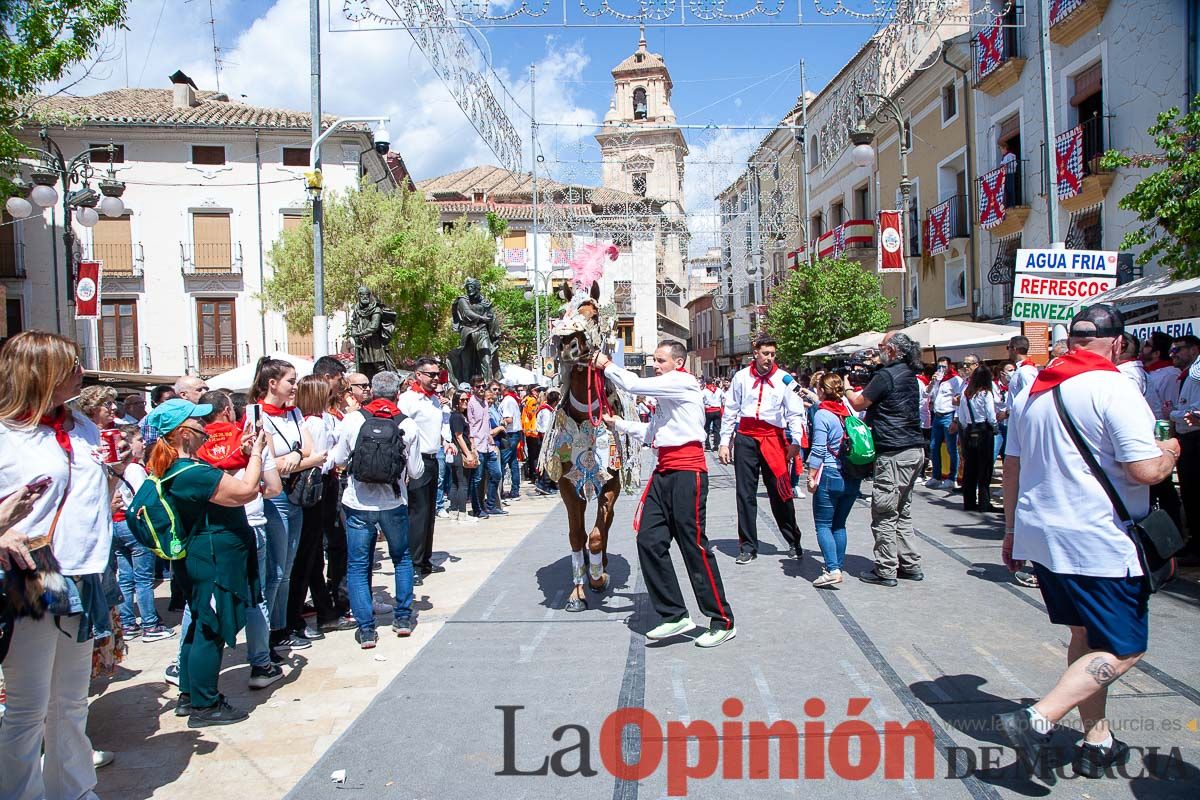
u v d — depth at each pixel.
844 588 6.79
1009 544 3.98
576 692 4.75
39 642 3.25
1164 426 4.12
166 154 31.56
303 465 5.34
